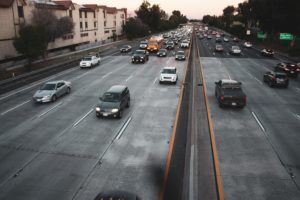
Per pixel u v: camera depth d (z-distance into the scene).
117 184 10.66
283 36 67.25
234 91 20.20
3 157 12.96
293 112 19.33
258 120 17.64
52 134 15.61
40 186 10.61
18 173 11.55
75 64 43.31
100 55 54.06
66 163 12.33
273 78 26.48
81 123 17.27
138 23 98.00
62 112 19.50
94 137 15.12
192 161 12.16
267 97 23.36
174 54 53.38
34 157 12.93
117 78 31.22
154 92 24.80
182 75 32.56
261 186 10.44
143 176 11.20
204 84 28.03
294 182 10.71
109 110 17.67
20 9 44.41
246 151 13.31
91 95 24.03
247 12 112.50
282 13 61.53
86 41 73.88
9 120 18.00
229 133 15.52
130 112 19.30
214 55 52.66
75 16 65.94
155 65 40.31
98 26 83.12
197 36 117.62
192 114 18.23
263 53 53.59
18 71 36.19
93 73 34.75
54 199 9.84
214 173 11.33
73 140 14.78
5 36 41.44
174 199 9.71
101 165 12.12
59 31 48.53
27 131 16.08
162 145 14.01
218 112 19.20
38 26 39.69
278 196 9.84
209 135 15.25
